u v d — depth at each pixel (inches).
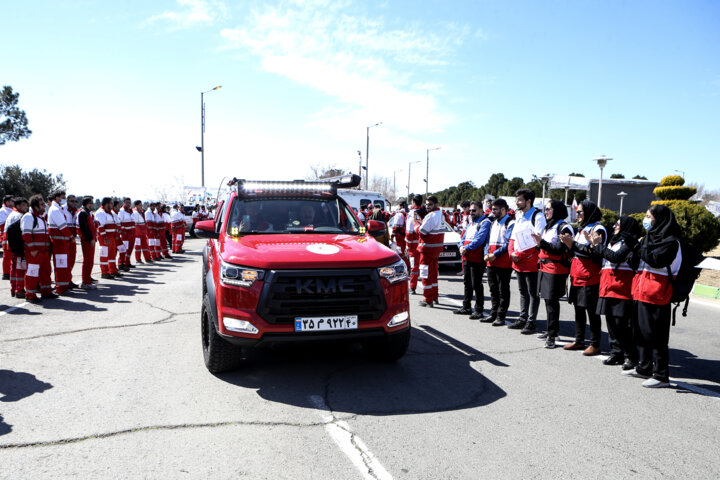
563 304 343.3
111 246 430.3
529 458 120.0
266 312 153.9
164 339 223.8
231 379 173.6
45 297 323.0
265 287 154.5
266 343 154.9
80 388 161.9
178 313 279.4
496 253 262.1
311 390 164.1
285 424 136.7
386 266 165.6
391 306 165.0
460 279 455.2
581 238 210.1
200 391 161.3
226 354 171.5
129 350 206.1
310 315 156.0
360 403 153.3
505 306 267.4
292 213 210.5
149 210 585.3
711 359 213.9
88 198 374.6
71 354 199.6
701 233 564.1
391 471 112.6
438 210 310.5
